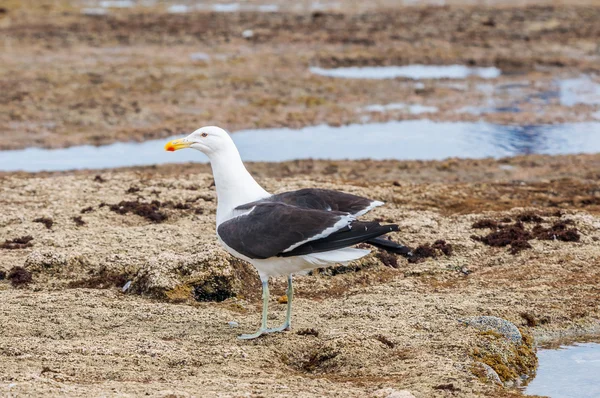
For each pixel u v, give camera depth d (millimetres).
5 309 11312
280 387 8789
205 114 24391
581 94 26875
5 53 30094
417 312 11383
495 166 20109
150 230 14406
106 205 15688
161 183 17188
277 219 9977
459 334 10461
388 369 9445
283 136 22812
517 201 16891
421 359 9625
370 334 10328
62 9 37438
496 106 25625
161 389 8641
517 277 12961
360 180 18875
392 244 9930
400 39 32906
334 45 32125
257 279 12898
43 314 11180
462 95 26609
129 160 20797
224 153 10773
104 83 26875
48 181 17328
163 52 30703
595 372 10352
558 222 14859
